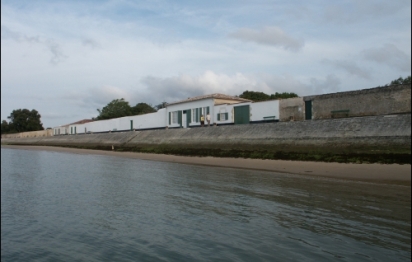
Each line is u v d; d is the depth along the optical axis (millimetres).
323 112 29844
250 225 10984
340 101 28594
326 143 24203
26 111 118688
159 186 18141
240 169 23328
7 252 10422
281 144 27125
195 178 20078
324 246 9234
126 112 82062
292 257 8648
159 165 28266
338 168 20109
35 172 27422
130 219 12430
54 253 10086
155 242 10078
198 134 37594
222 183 18031
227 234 10305
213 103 41562
